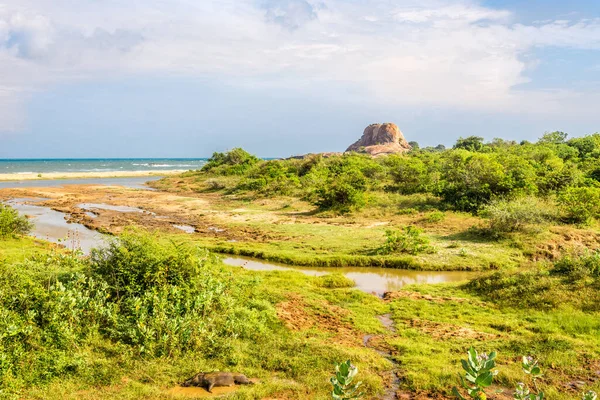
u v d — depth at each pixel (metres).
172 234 23.86
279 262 18.53
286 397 6.88
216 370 7.66
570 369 7.86
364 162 47.78
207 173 59.06
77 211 31.98
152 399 6.57
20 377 6.71
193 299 9.49
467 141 63.81
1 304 8.15
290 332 9.86
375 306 12.41
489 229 20.91
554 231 20.36
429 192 30.72
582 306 11.23
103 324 8.88
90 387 6.90
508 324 10.61
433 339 9.85
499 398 6.92
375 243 20.27
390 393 7.26
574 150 43.31
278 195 36.34
